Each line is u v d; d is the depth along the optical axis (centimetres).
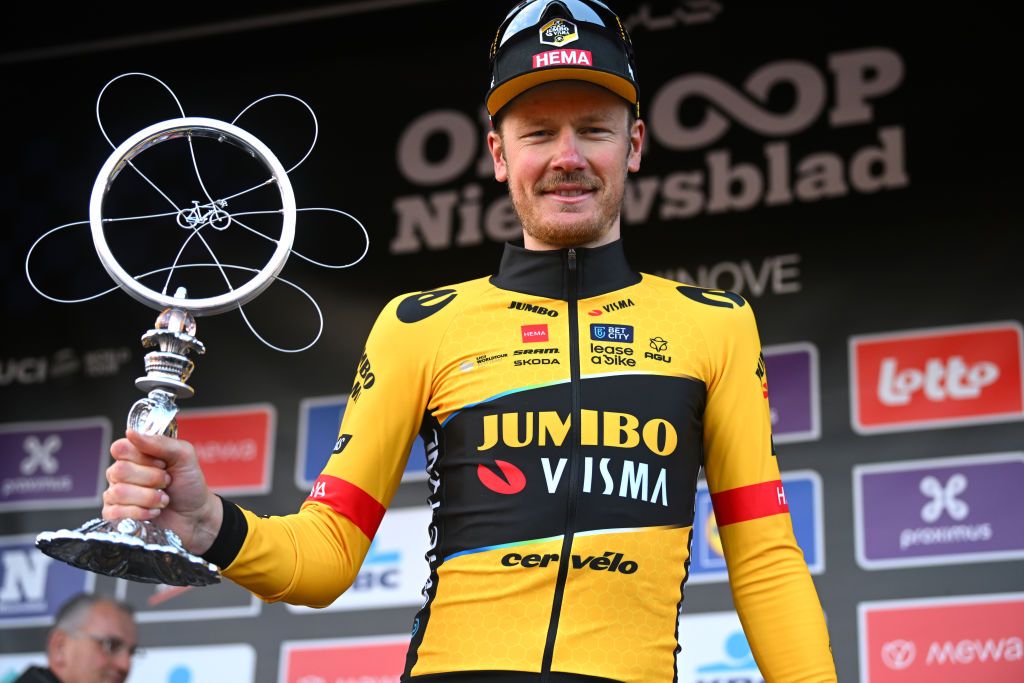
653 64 876
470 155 898
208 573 317
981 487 753
